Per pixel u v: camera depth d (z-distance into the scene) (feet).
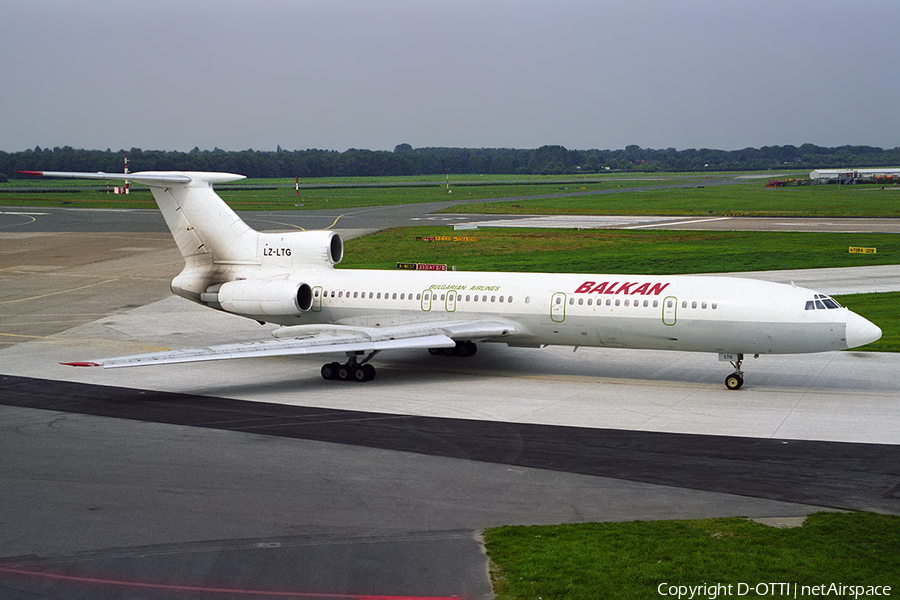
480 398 109.19
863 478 77.10
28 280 217.97
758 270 223.92
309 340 116.57
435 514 69.51
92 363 103.09
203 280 138.51
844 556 60.39
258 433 93.20
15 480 77.97
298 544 63.72
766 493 73.56
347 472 79.97
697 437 90.68
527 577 57.67
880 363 127.65
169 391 113.50
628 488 75.25
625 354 138.10
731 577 57.11
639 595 54.85
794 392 111.14
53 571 59.62
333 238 137.90
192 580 58.18
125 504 71.97
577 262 244.42
